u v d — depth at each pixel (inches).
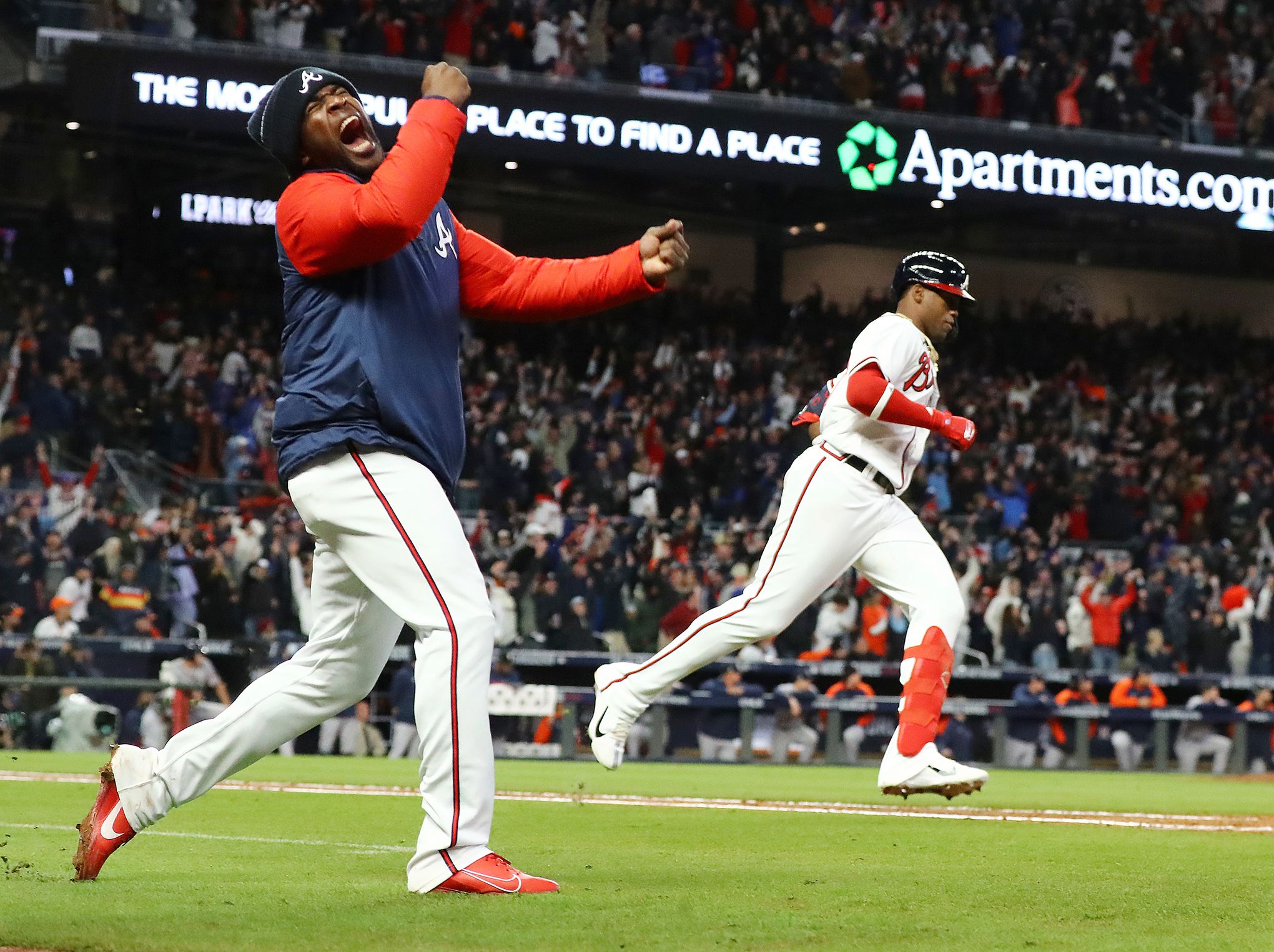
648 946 463.5
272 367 3587.6
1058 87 3693.4
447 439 605.3
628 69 3378.4
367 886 621.9
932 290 839.1
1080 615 3088.1
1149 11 3841.0
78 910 544.4
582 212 4421.8
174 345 3543.3
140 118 3061.0
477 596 590.9
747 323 4439.0
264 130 599.5
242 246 4040.4
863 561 839.7
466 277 648.4
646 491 3410.4
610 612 2881.4
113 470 2987.2
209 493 3061.0
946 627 802.8
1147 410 4254.4
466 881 584.4
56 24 3026.6
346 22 3216.0
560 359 4121.6
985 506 3464.6
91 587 2546.8
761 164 3425.2
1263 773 2733.8
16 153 3767.2
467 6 3297.2
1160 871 749.9
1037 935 503.5
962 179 3540.8
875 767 2581.2
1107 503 3713.1
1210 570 3363.7
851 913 551.5
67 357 3403.1
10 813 1039.6
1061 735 2755.9
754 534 3142.2
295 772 1847.9
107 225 3924.7
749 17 3550.7
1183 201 3673.7
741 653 2827.3
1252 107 3843.5
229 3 3102.9
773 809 1247.5
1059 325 4434.1
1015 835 997.2
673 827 1016.2
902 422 802.8
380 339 589.9
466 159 3939.5
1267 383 4483.3
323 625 629.0
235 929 493.7
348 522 589.9
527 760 2508.6
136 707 2341.3
